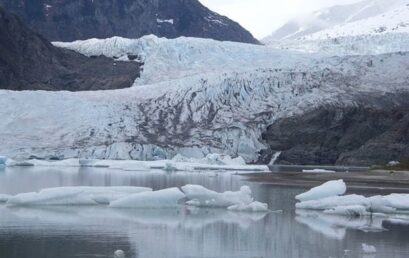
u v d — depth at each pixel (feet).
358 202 121.29
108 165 324.19
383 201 121.29
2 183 179.42
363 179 224.33
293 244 84.28
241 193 129.18
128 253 76.43
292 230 96.58
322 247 82.23
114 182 192.85
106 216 110.32
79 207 123.65
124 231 93.30
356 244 84.53
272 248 81.30
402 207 119.96
